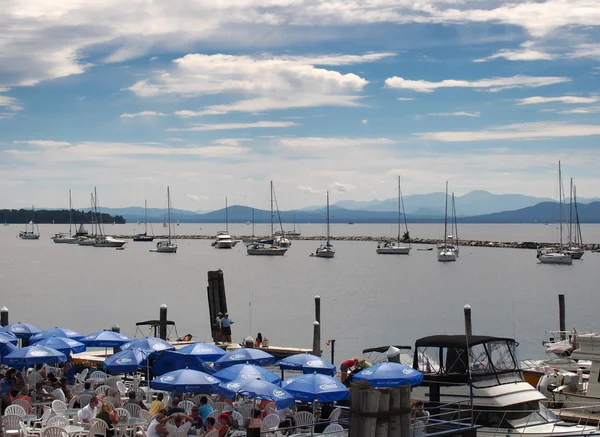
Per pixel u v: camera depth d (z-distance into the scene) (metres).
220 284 50.66
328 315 77.69
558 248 191.00
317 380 23.67
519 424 24.02
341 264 172.12
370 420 18.52
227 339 47.41
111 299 93.25
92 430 21.17
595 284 117.44
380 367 24.30
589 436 23.69
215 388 23.67
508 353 25.84
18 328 35.31
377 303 90.19
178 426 22.20
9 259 189.25
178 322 70.12
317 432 24.14
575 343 41.91
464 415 24.52
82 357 39.75
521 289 109.88
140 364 28.02
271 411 25.19
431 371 25.62
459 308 85.19
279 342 58.59
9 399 24.14
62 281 122.06
